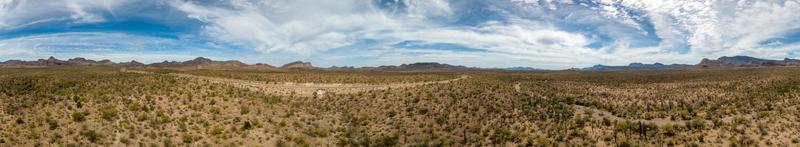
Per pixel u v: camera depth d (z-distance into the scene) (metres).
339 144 58.91
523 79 145.25
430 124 67.94
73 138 46.94
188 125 55.69
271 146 54.31
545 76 166.25
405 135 63.78
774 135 52.81
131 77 83.69
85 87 68.12
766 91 87.62
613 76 164.62
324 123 67.56
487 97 84.06
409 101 80.25
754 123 58.84
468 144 59.19
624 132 58.06
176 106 62.44
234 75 115.50
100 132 49.00
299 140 57.12
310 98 85.69
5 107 53.19
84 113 53.16
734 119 61.91
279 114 67.62
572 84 128.25
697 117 67.12
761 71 140.38
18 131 46.12
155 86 73.12
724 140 52.66
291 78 109.00
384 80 108.62
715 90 100.50
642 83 131.75
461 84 97.38
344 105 80.62
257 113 65.69
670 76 152.38
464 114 72.31
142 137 50.03
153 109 59.31
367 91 90.88
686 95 96.44
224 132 55.62
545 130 62.03
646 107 80.88
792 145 49.41
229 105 67.31
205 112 61.97
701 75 146.38
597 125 63.00
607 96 98.44
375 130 66.88
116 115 54.06
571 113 72.56
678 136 55.22
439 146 58.22
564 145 55.88
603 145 54.78
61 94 61.41
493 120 68.94
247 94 78.88
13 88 65.31
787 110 65.00
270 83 101.06
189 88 74.94
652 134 56.88
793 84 89.56
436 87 92.31
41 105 54.78
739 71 152.88
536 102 82.75
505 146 57.38
